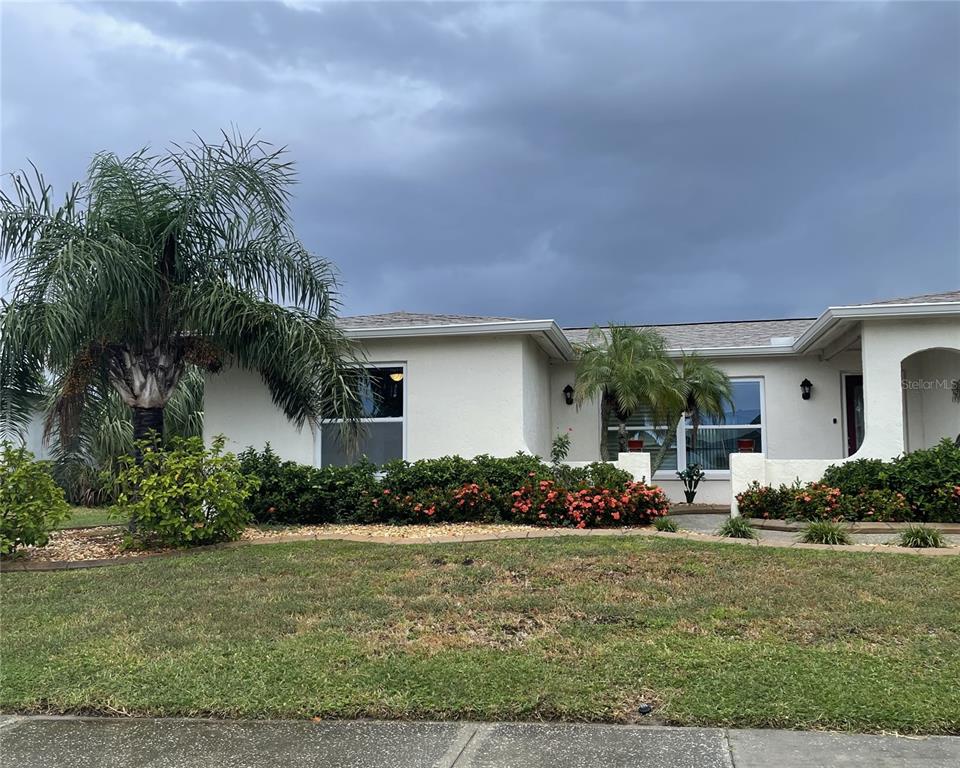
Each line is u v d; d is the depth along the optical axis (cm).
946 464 1003
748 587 653
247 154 1010
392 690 458
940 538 820
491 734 405
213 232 1025
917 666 475
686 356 1393
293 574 751
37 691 474
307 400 1105
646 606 610
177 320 1024
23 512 865
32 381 1009
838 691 436
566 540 862
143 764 380
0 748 403
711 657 497
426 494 1040
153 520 898
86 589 726
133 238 975
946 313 1080
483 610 609
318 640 550
